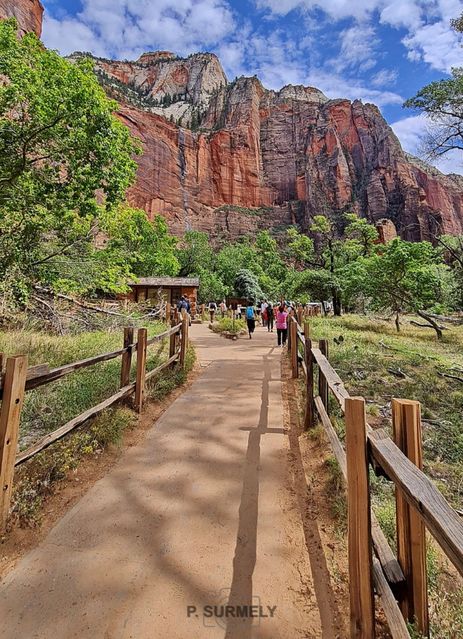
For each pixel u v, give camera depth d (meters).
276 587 1.94
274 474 3.18
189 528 2.43
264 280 48.00
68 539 2.31
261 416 4.66
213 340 13.09
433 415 5.30
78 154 8.23
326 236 34.81
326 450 3.56
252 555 2.18
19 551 2.20
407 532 1.55
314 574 2.04
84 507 2.66
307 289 28.39
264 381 6.53
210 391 5.85
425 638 1.48
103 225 12.36
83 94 7.67
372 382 6.77
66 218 9.85
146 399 4.97
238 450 3.65
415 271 16.23
